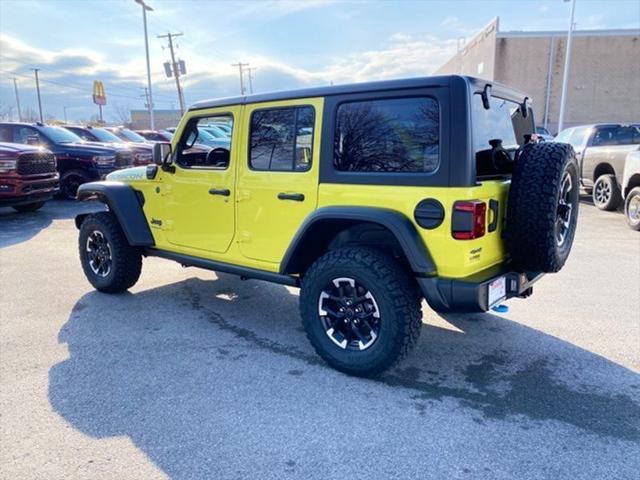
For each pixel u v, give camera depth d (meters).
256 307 4.54
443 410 2.78
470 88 2.73
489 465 2.31
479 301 2.77
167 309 4.47
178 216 4.20
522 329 3.96
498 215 2.99
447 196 2.71
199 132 4.20
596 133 10.24
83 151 11.30
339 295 3.19
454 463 2.32
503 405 2.84
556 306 4.48
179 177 4.12
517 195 2.92
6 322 4.12
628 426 2.62
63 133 12.05
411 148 2.85
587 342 3.71
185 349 3.61
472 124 2.71
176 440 2.51
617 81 32.75
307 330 3.31
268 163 3.52
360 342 3.12
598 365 3.33
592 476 2.23
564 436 2.53
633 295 4.77
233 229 3.79
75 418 2.71
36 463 2.33
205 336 3.85
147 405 2.83
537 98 33.25
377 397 2.92
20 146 9.16
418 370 3.27
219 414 2.74
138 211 4.52
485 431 2.58
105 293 4.91
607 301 4.60
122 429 2.60
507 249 3.15
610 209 9.62
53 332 3.91
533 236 2.89
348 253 3.07
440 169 2.73
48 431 2.59
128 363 3.37
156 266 6.01
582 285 5.09
